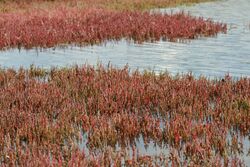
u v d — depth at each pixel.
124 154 9.27
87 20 29.53
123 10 35.72
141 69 17.92
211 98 13.48
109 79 15.07
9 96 13.35
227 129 10.65
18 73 16.91
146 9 38.31
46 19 29.53
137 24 27.53
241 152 9.59
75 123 11.31
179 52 21.39
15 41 23.38
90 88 14.02
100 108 12.17
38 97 12.91
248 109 11.89
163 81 14.86
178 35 25.52
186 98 12.81
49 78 16.27
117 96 12.95
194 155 9.06
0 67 18.28
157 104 12.63
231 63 18.88
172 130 10.30
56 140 10.06
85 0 41.97
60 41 23.92
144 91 13.28
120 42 24.28
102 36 24.91
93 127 10.70
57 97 13.10
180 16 30.69
